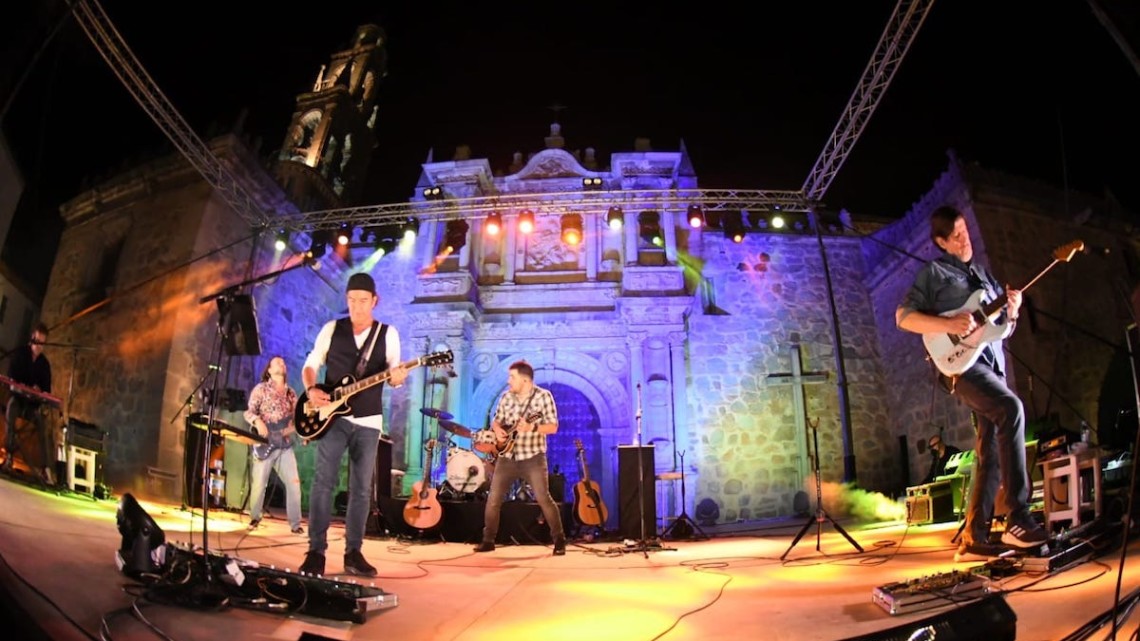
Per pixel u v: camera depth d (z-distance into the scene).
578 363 15.39
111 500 7.72
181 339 11.38
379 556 6.08
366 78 24.72
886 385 15.68
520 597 3.93
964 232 4.19
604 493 14.57
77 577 3.01
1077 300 12.57
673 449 14.03
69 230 14.23
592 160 17.53
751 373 15.76
